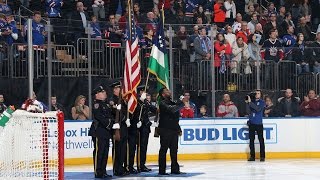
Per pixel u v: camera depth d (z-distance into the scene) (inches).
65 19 882.1
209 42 870.4
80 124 795.4
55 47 813.2
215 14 1025.5
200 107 872.9
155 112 689.6
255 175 654.5
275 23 1001.5
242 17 1037.8
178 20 989.2
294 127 880.3
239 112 877.8
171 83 842.2
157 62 705.0
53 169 353.7
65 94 813.2
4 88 775.7
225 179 617.0
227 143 867.4
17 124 353.7
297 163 792.9
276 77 882.8
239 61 874.8
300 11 1119.6
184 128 853.2
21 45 788.6
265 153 875.4
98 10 1007.0
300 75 888.3
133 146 668.1
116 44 844.0
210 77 866.8
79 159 794.8
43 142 352.8
